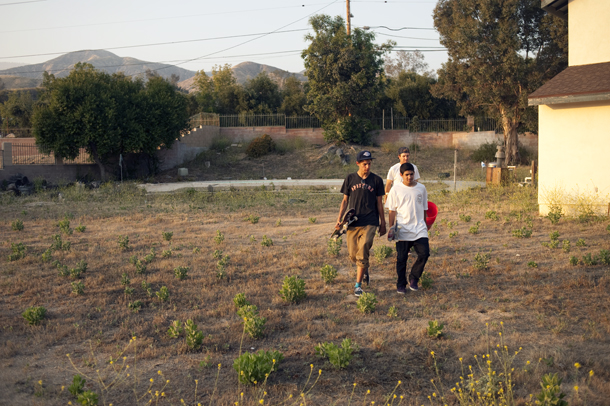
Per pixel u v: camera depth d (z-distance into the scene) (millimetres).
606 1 10594
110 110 23547
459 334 4562
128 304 5707
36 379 3773
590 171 10219
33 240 10188
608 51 10641
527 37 27672
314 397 3436
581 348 4070
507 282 6168
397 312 5242
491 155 29250
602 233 8539
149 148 25609
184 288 6426
